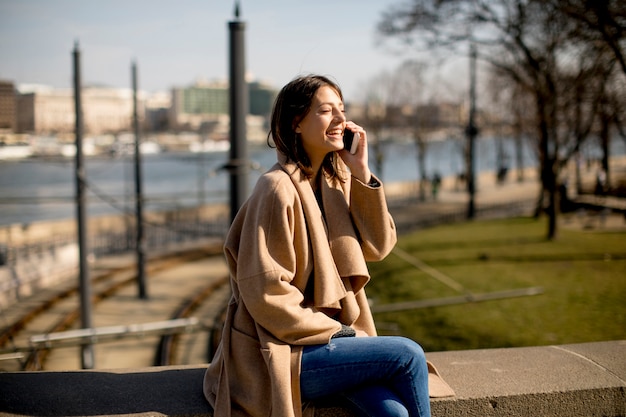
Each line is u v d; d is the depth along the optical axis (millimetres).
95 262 28750
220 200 53562
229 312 2512
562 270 14953
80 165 15914
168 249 32531
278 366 2264
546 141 20094
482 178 60344
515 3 17750
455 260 17297
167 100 134750
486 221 27406
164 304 21500
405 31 20172
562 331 9992
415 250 19688
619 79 14797
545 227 23469
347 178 2611
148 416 2428
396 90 50000
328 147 2420
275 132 2457
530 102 26141
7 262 23938
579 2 12117
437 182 46562
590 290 12672
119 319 19656
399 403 2275
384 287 15414
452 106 47562
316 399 2434
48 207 54219
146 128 84625
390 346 2297
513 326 10602
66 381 2764
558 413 2715
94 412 2451
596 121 19828
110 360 15328
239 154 7898
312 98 2385
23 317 19281
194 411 2463
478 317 11422
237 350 2416
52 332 17797
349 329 2416
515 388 2701
